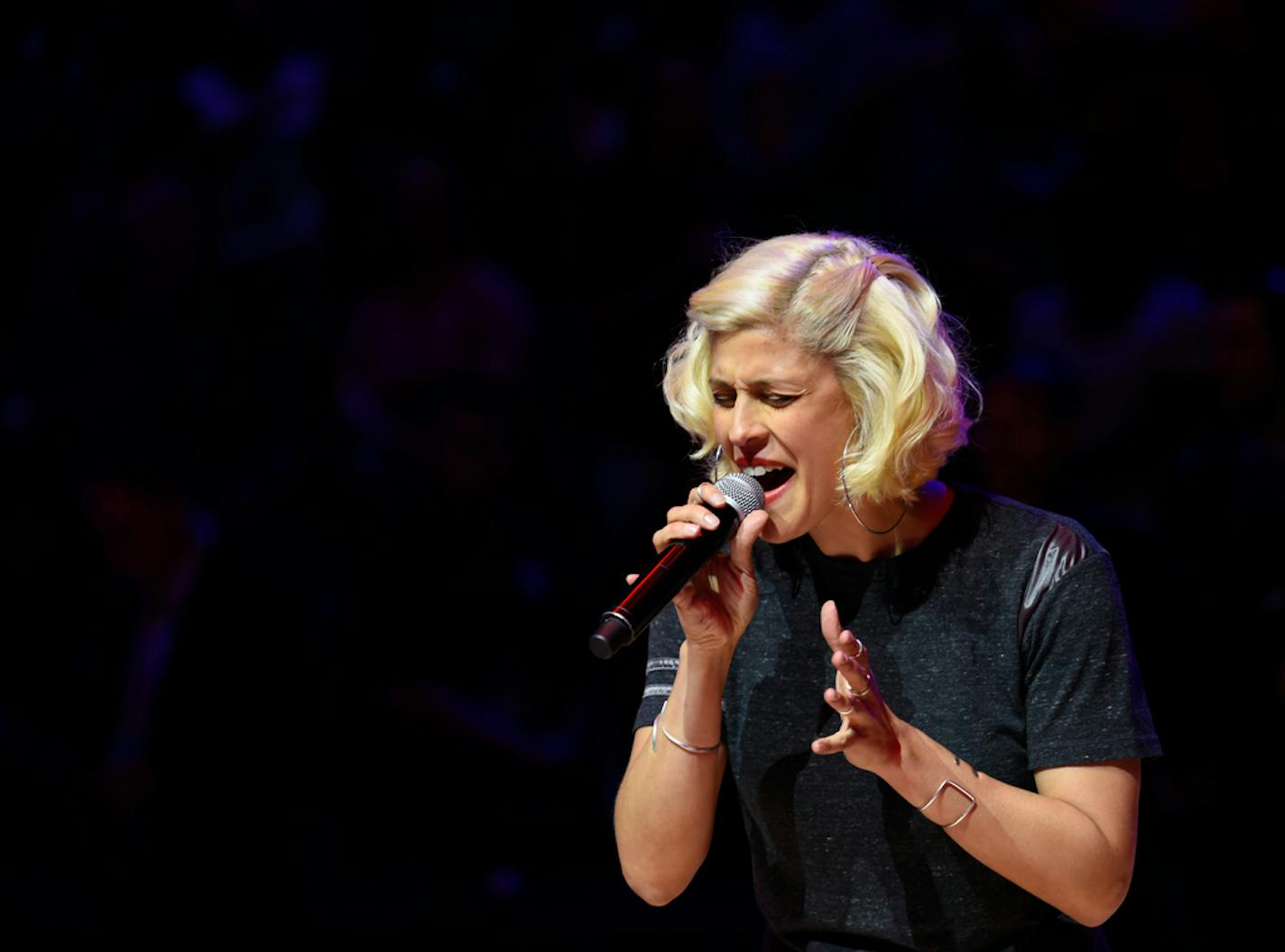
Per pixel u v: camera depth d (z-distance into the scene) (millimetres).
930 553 6113
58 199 22734
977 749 5902
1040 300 18938
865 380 5703
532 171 21000
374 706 14688
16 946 13641
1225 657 11734
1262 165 19359
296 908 12070
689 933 14102
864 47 20844
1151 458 17406
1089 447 17578
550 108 21766
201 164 22844
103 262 22359
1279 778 11781
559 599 15609
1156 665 11016
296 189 22625
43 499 18969
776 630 6277
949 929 6047
